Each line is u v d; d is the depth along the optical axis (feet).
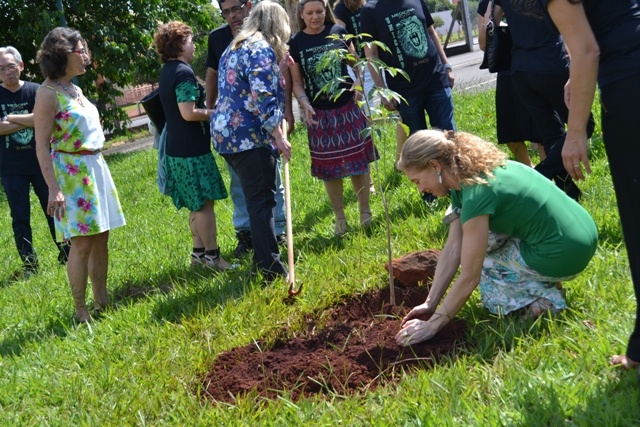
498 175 11.97
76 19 69.46
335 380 12.23
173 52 20.36
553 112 18.39
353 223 21.67
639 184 9.70
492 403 10.09
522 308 12.60
